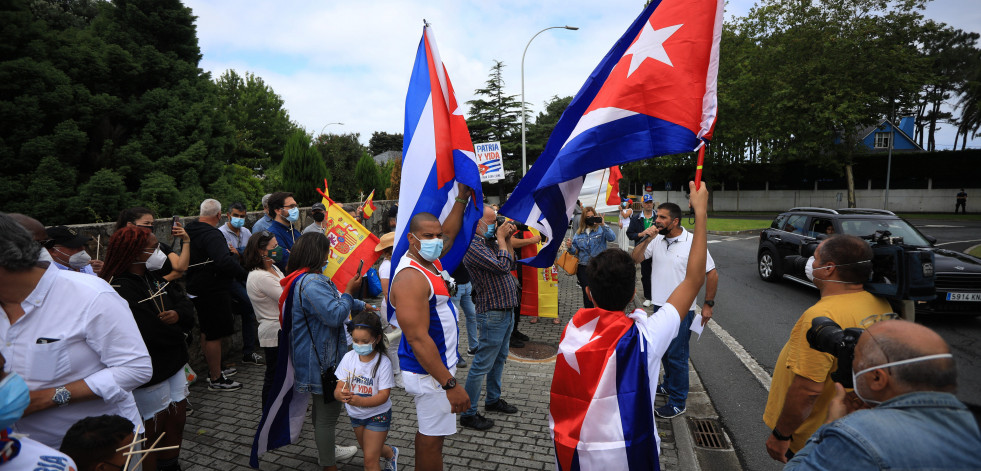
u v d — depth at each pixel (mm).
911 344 1203
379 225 10023
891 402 1227
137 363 2113
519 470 3346
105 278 2670
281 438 3234
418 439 2656
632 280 1821
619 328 1789
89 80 12023
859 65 26672
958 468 1105
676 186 41875
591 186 8008
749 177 39281
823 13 27781
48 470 1401
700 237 1978
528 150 45281
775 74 28922
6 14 10742
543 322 7172
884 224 8680
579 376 1792
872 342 1290
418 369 2596
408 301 2396
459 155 2824
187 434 3889
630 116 2506
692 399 4602
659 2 2520
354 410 2959
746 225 24984
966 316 7238
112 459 1711
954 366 1179
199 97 13961
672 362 4082
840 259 2002
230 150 14797
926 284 1937
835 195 36188
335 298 3012
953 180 32094
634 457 1708
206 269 4562
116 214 10945
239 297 5352
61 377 1937
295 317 3008
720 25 2373
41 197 10172
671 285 4051
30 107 10461
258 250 3895
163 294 2898
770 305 8312
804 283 9133
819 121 27000
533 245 6949
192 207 12312
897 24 26438
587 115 2602
